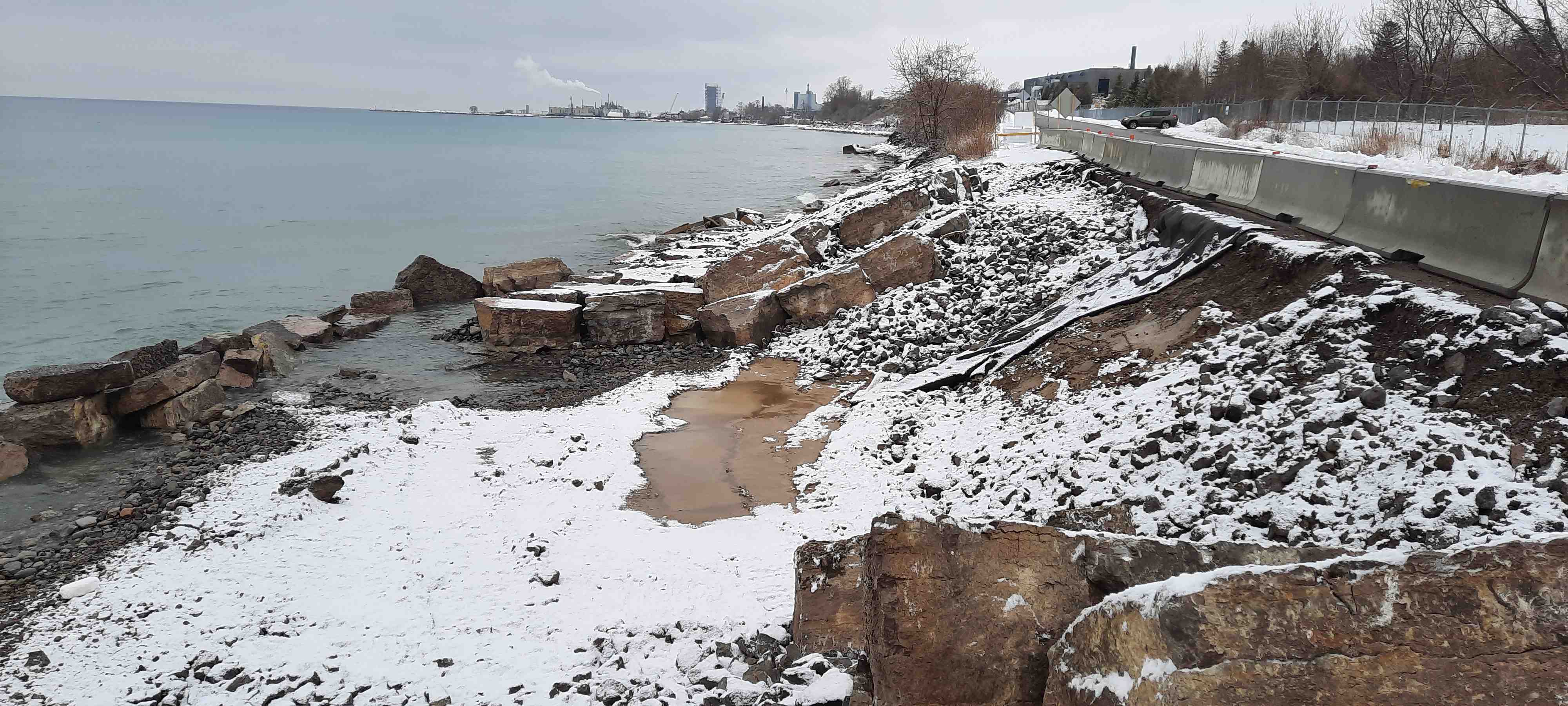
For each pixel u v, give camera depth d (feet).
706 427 38.42
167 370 41.01
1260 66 246.06
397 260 93.09
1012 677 13.57
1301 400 24.64
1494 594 10.36
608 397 42.88
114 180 171.01
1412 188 35.27
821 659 18.07
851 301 54.85
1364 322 26.89
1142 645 11.01
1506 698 9.71
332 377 48.39
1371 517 19.80
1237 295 33.53
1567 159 87.81
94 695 20.11
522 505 29.94
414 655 21.01
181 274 82.23
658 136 558.15
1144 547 14.47
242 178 184.55
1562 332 22.71
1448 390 22.40
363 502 30.40
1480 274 30.01
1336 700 9.95
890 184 115.34
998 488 27.71
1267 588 10.78
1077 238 58.90
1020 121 260.21
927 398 38.14
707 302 56.49
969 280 56.08
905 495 29.50
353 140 403.13
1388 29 196.44
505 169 234.99
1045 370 35.94
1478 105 157.89
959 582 14.39
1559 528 17.35
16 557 28.07
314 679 20.15
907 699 13.55
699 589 24.00
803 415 39.86
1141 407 28.60
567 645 21.22
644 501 30.53
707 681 18.61
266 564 26.27
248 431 39.17
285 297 74.08
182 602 24.30
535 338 52.65
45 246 94.73
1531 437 19.95
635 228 119.55
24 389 37.11
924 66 192.65
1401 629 10.32
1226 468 23.39
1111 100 330.95
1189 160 63.67
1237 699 10.09
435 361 51.55
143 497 32.42
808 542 21.25
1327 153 96.07
